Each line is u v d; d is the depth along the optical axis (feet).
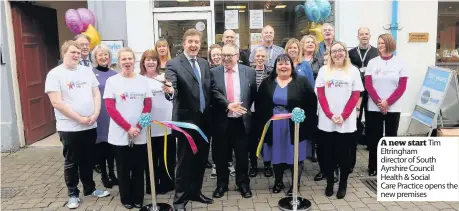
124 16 21.16
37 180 17.06
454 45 22.08
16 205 14.44
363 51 17.75
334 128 13.97
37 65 23.54
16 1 21.53
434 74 20.35
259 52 16.08
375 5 21.18
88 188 14.92
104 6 21.06
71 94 13.38
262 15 21.81
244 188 14.70
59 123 13.58
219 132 14.28
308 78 15.38
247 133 14.49
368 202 14.01
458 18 21.90
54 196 15.26
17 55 21.70
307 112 14.39
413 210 13.28
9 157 20.43
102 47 15.08
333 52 13.93
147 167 14.65
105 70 15.25
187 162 13.08
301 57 15.97
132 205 13.97
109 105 13.12
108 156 15.71
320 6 20.44
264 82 14.52
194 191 13.88
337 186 15.56
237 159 14.55
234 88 13.92
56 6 26.23
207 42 21.88
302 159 14.48
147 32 21.27
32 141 22.70
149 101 13.62
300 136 14.34
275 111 14.16
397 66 15.79
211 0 21.49
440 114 20.15
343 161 14.20
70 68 13.50
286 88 14.10
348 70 13.92
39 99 23.59
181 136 12.96
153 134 14.16
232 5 21.68
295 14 21.84
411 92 21.75
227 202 14.21
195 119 12.85
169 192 15.28
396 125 16.14
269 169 16.94
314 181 16.17
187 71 12.67
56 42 25.84
